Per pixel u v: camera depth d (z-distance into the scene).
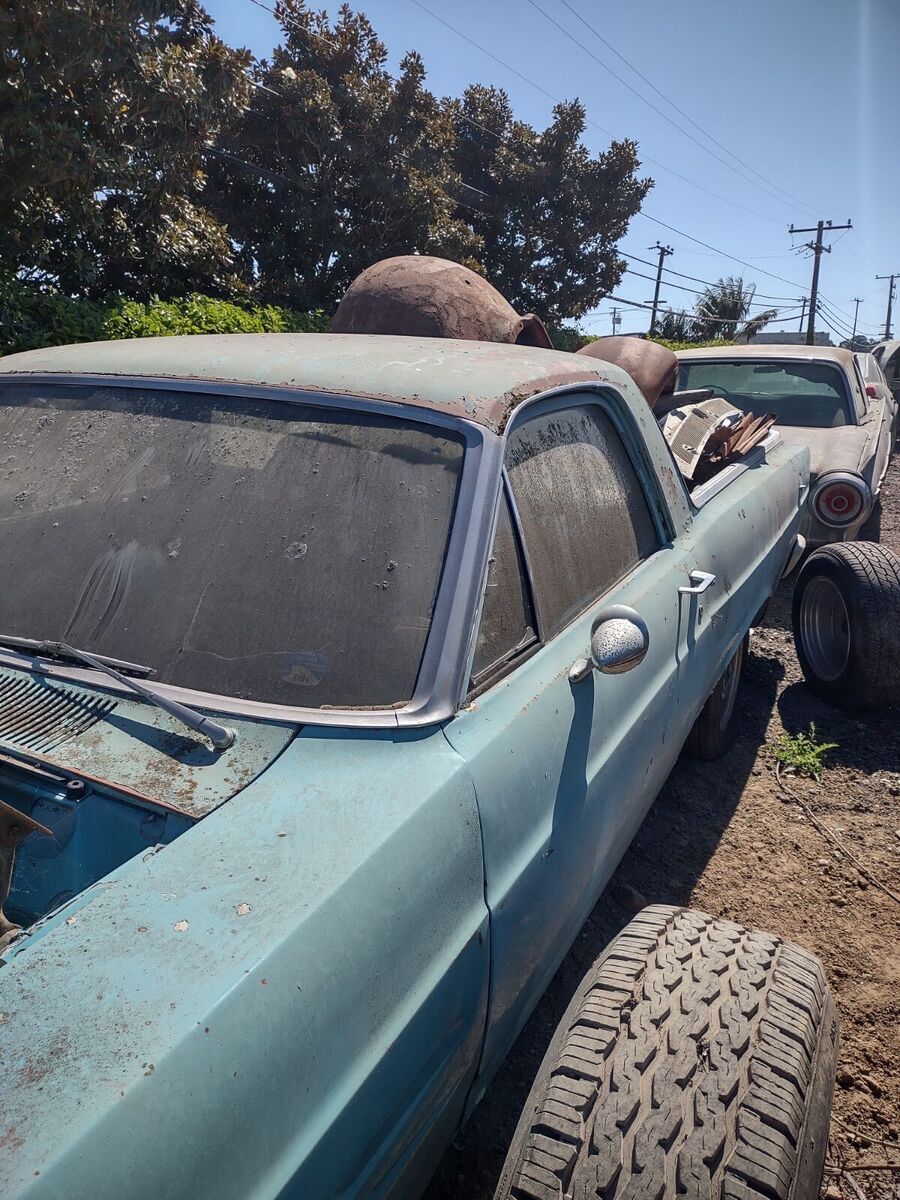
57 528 2.13
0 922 1.43
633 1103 1.54
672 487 3.21
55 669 1.89
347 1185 1.34
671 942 1.90
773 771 4.23
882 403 8.77
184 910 1.33
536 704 1.96
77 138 9.15
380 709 1.75
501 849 1.74
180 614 1.91
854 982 2.94
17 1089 1.07
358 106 15.88
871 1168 2.32
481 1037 1.74
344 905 1.39
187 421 2.20
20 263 10.32
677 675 2.76
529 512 2.24
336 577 1.89
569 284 23.17
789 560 5.02
